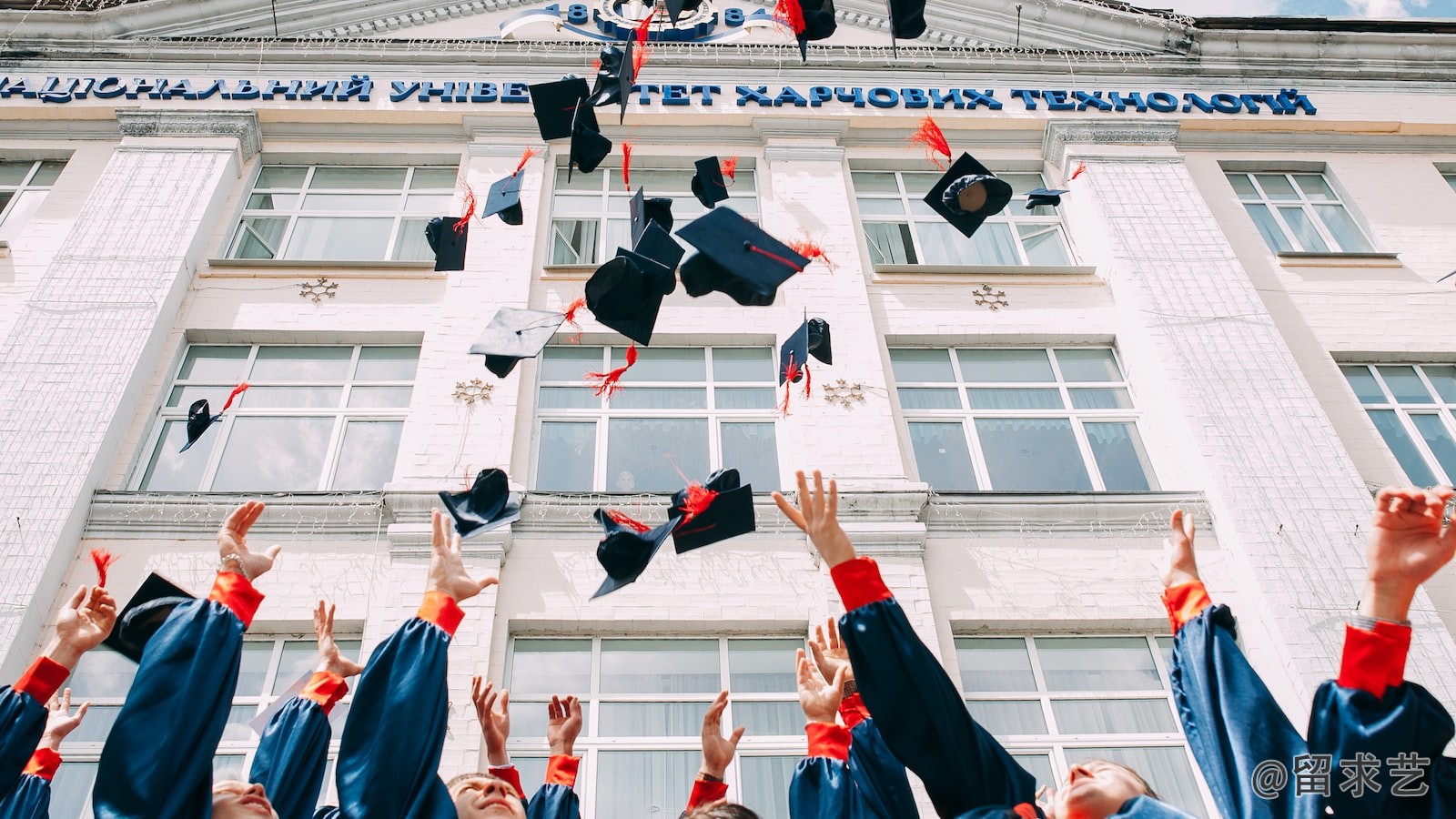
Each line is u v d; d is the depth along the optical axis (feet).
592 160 28.22
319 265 38.91
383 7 49.96
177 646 13.41
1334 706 11.17
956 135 45.91
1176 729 28.19
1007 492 32.60
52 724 16.25
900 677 12.68
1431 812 10.75
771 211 42.37
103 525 30.71
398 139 44.60
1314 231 44.42
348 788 13.17
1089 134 45.14
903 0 27.55
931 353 38.42
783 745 27.32
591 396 35.94
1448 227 43.65
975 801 12.53
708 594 29.84
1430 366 39.11
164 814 12.31
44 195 41.88
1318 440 33.83
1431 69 49.29
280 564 30.09
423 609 14.89
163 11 47.19
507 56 46.83
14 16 45.70
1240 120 46.57
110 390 33.40
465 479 32.01
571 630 29.22
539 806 17.43
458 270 35.09
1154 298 38.42
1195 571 13.46
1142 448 36.04
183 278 37.83
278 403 35.73
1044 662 29.60
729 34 50.14
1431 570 11.43
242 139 43.16
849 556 13.55
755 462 34.53
